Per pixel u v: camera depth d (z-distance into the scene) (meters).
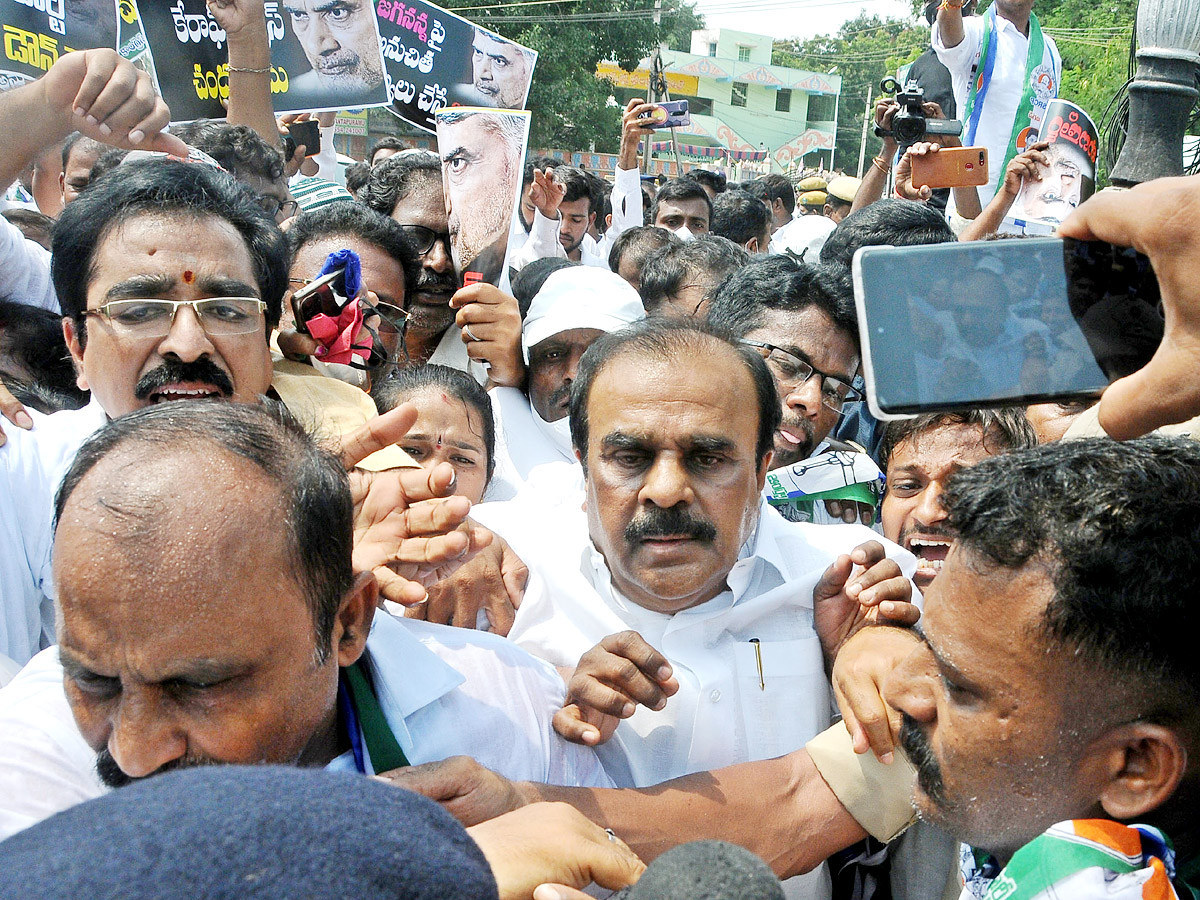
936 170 4.29
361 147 25.19
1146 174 2.75
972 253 1.07
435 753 1.47
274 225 2.10
